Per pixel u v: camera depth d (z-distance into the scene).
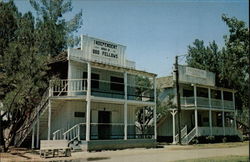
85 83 25.66
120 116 28.41
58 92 24.98
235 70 15.73
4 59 19.00
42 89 24.00
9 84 19.20
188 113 38.66
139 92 33.91
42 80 21.95
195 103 35.28
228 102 41.09
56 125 25.25
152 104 28.05
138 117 35.16
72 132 24.58
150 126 30.78
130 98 29.64
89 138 22.64
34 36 26.56
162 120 37.12
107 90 27.53
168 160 16.44
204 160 16.02
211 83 42.00
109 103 27.28
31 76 19.00
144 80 34.38
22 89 18.39
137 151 22.98
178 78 34.19
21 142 24.62
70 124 24.58
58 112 25.30
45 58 20.06
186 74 38.19
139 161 16.11
